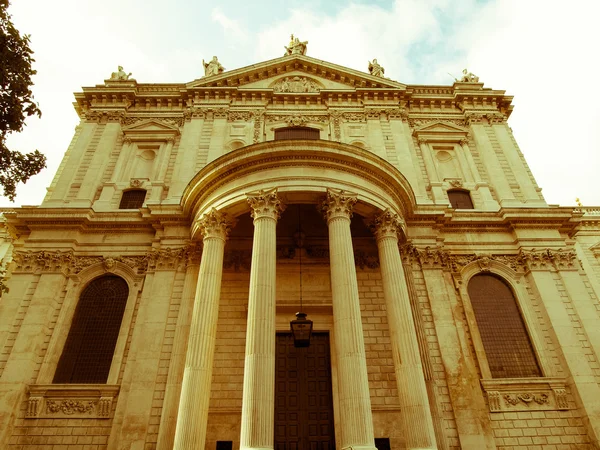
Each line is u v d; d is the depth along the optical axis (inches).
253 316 622.5
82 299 860.0
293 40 1333.7
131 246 908.6
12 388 720.3
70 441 697.6
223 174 804.0
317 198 768.3
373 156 804.0
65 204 957.8
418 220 920.9
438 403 715.4
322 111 1157.7
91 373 778.2
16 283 832.3
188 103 1162.0
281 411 765.9
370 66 1309.1
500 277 920.9
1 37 569.0
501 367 815.1
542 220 957.2
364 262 909.2
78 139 1082.1
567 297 872.3
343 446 549.0
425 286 855.7
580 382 764.6
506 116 1230.9
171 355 754.2
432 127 1165.7
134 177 1047.0
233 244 922.1
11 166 594.9
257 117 1124.5
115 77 1231.5
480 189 1043.3
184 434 589.6
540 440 724.7
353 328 619.8
